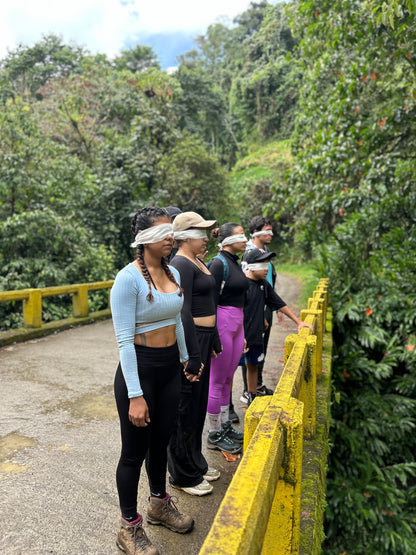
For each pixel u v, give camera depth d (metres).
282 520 1.48
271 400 1.68
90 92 19.72
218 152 49.75
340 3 7.60
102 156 15.24
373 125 7.73
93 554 2.10
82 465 2.99
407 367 6.68
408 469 6.07
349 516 5.60
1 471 2.89
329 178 8.98
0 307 9.41
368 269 7.54
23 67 35.41
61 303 10.39
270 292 3.81
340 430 6.21
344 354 6.84
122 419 2.02
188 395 2.56
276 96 45.34
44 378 4.94
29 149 10.69
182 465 2.64
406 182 7.58
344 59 8.92
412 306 6.73
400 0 4.53
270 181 27.36
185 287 2.51
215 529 0.89
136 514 2.10
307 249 9.77
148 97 20.52
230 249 3.22
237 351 3.23
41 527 2.30
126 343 1.92
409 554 5.36
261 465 1.15
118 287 1.92
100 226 13.86
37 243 10.46
